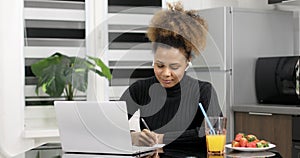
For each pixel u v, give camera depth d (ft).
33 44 13.23
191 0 14.55
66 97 13.19
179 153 5.95
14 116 12.49
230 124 13.10
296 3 13.80
